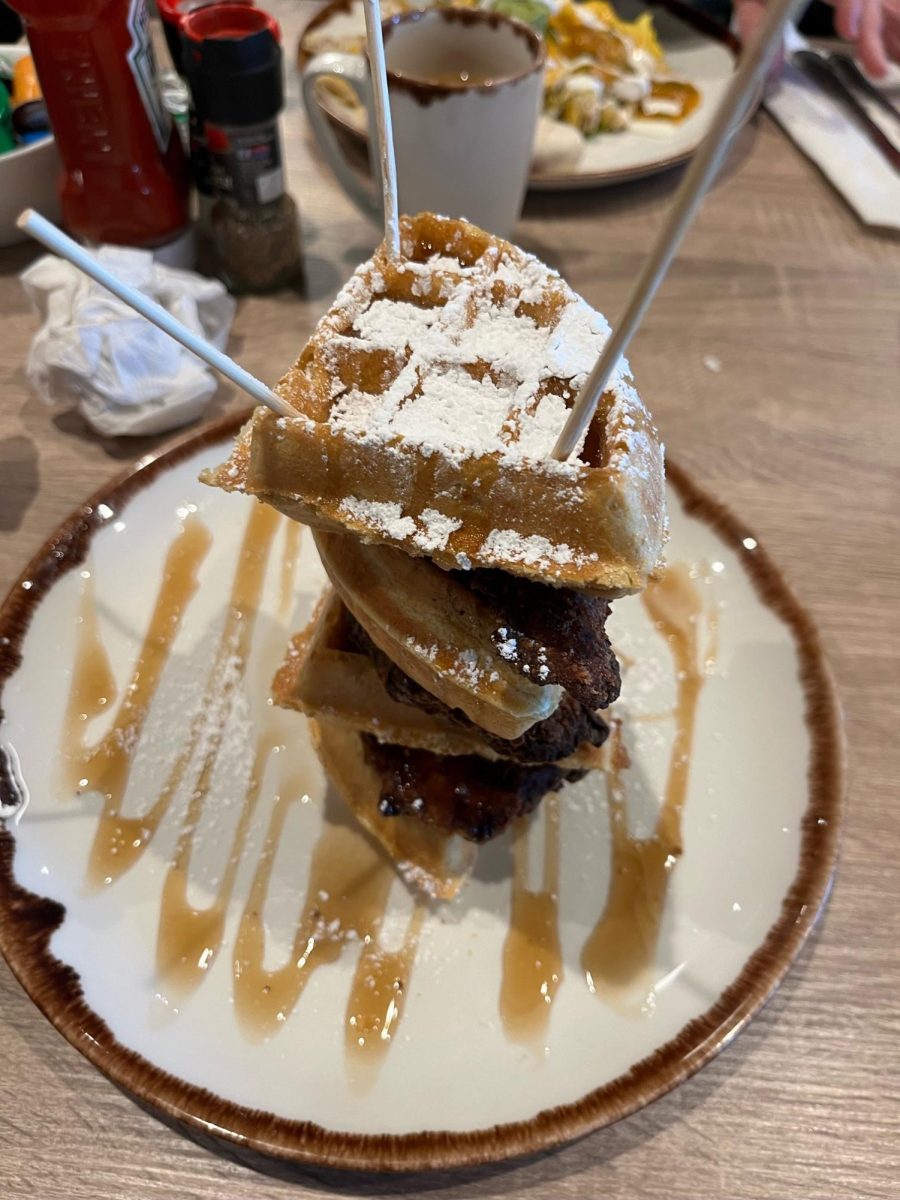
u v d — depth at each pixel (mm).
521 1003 251
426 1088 232
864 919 272
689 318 449
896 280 474
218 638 327
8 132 436
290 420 198
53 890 261
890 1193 226
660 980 253
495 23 427
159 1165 226
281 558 350
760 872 270
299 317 439
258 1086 230
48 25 351
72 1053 241
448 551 197
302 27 593
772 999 256
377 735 275
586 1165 229
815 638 310
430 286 233
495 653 220
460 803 272
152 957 254
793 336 444
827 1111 238
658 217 503
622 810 291
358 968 258
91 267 164
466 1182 226
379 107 228
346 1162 212
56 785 286
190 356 396
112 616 325
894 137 543
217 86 383
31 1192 220
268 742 304
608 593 198
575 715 248
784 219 503
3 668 301
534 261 240
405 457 196
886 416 412
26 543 348
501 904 272
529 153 428
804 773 287
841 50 608
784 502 379
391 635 226
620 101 533
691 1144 232
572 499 190
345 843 284
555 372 211
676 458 391
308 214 492
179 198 429
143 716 305
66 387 375
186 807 288
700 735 305
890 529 371
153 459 352
